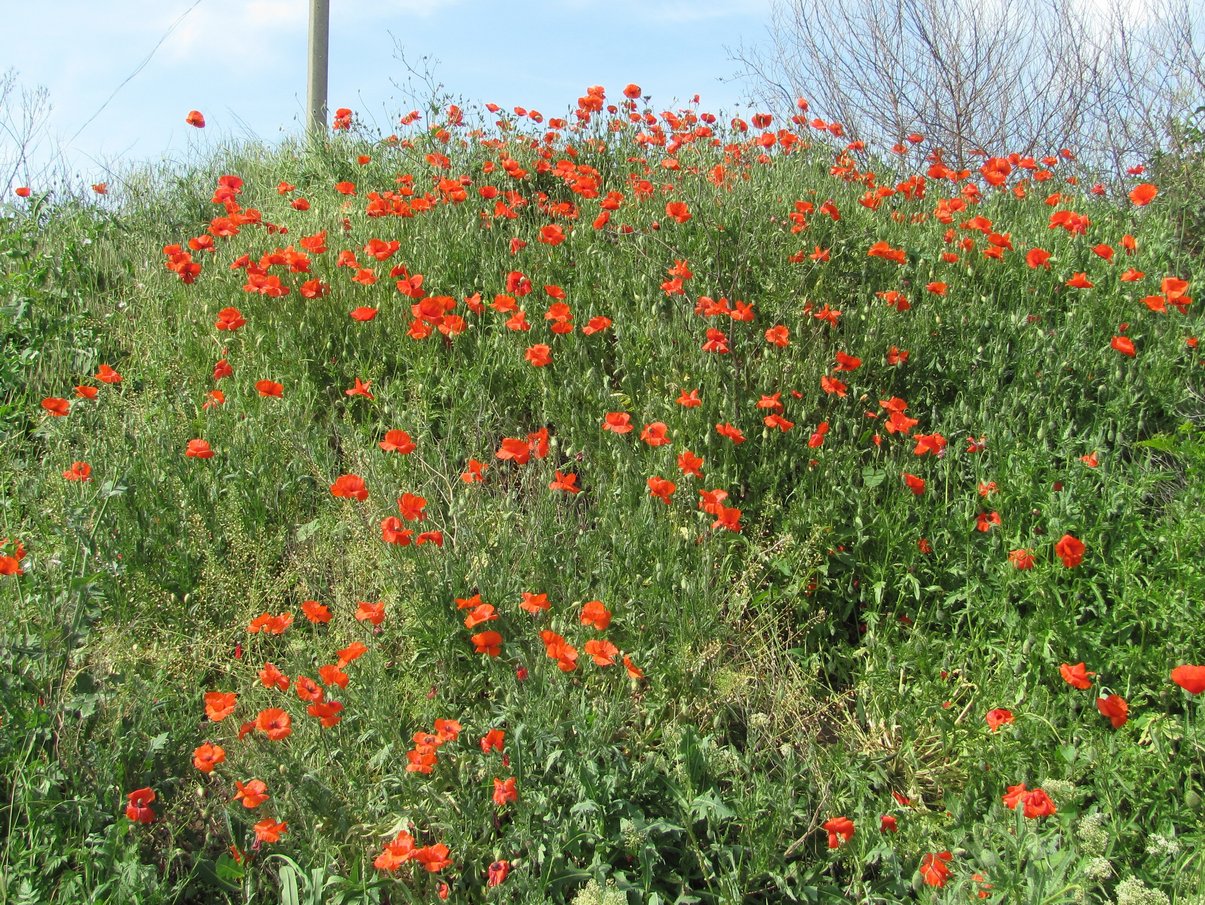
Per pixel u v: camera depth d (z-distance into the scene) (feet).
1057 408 12.50
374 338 14.33
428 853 7.15
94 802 7.68
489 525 10.90
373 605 9.30
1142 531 10.11
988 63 29.89
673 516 11.02
